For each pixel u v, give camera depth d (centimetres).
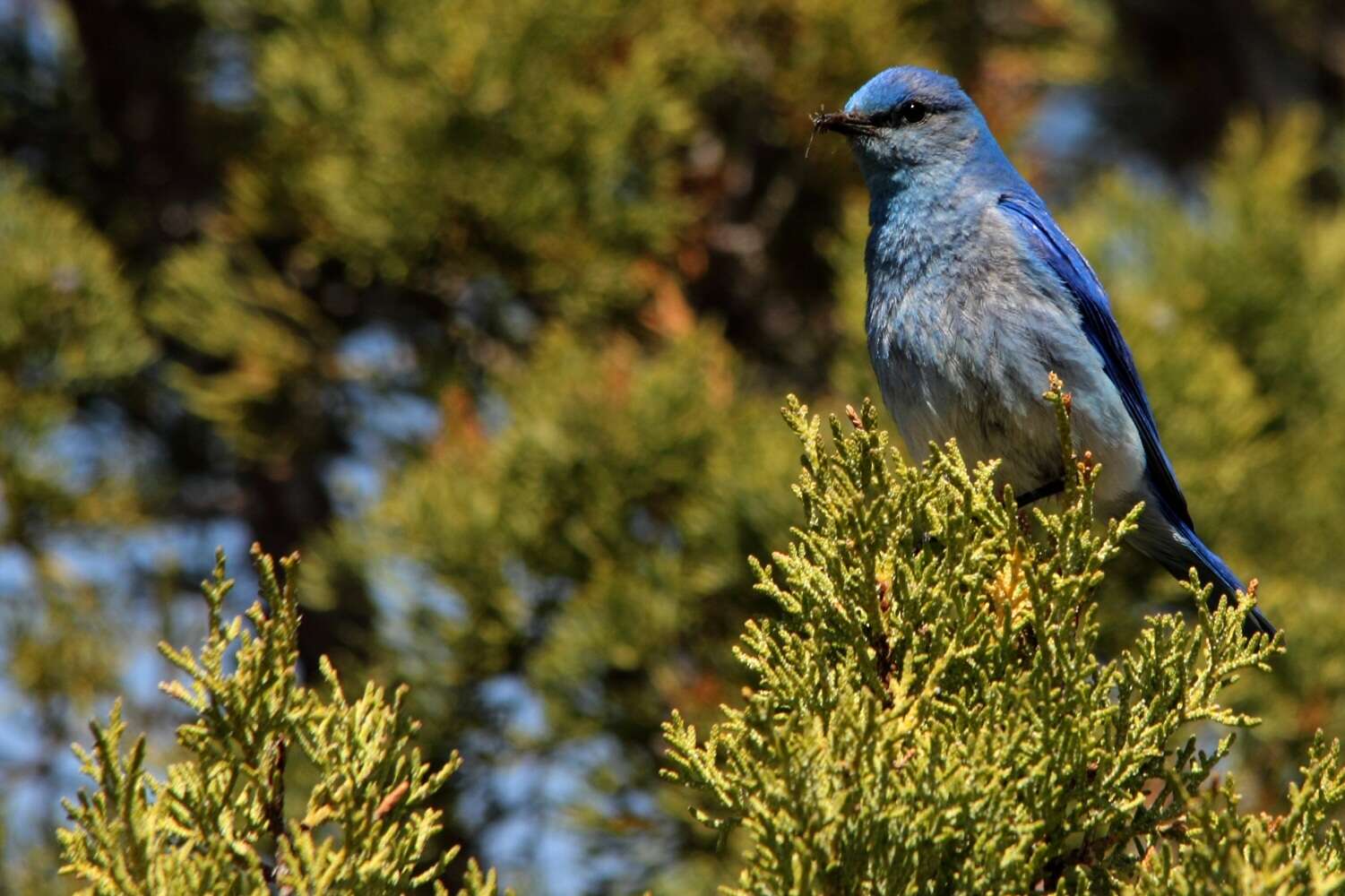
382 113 1259
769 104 1415
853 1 1376
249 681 571
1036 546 634
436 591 1166
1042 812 563
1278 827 543
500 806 1166
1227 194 1380
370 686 595
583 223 1302
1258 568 1208
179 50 1454
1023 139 1550
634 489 1172
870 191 1052
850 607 593
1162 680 582
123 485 1306
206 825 565
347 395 1341
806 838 526
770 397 1377
